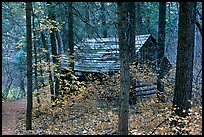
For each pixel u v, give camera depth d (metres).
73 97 13.59
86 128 10.43
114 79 14.84
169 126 7.86
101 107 13.86
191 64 8.51
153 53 17.59
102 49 16.66
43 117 12.84
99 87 14.88
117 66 15.69
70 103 13.45
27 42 10.40
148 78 14.23
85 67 16.84
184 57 8.44
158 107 11.47
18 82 28.12
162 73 14.49
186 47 8.40
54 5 13.85
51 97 13.81
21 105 18.58
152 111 10.68
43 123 11.79
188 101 8.44
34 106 13.12
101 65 16.27
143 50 17.06
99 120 11.38
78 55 15.57
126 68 7.55
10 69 26.61
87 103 14.43
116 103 14.26
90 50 16.61
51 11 13.92
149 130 8.40
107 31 17.58
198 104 10.48
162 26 15.45
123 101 7.62
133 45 13.67
